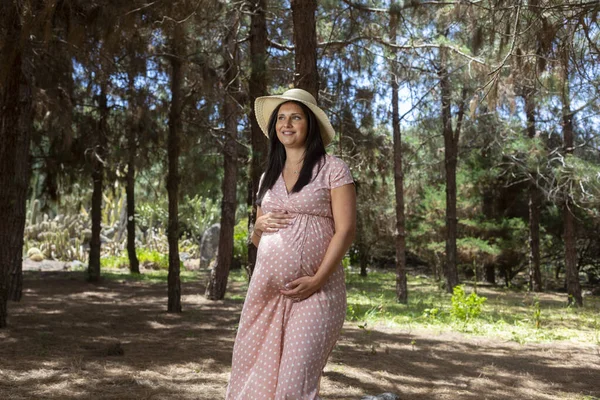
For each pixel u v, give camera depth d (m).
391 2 9.21
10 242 7.21
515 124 15.12
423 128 16.89
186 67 10.00
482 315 10.95
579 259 24.36
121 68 10.05
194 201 26.84
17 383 4.50
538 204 20.42
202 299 12.30
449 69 11.23
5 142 7.13
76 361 5.38
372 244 21.78
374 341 7.50
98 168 15.09
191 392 4.47
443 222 20.39
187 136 11.49
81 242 25.06
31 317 8.39
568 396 4.93
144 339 7.02
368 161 13.20
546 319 10.84
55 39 7.83
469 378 5.50
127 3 6.54
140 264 23.00
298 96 2.69
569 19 4.77
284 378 2.39
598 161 15.88
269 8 9.63
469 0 6.49
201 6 7.46
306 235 2.55
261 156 7.04
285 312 2.54
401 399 4.54
